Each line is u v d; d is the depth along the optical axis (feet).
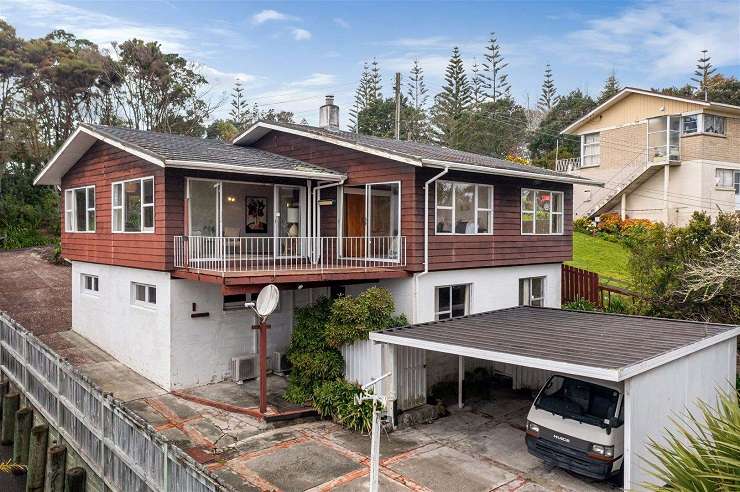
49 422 37.81
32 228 99.19
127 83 123.13
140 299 45.83
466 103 193.77
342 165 48.39
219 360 43.42
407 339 33.01
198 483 20.95
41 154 107.86
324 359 37.70
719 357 32.89
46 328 57.16
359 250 47.52
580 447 27.48
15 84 112.16
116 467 27.86
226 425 35.17
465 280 47.67
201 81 133.59
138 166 44.06
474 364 46.60
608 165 102.58
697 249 46.96
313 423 36.29
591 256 80.89
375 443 21.66
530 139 182.39
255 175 46.06
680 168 92.43
